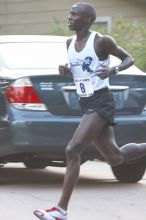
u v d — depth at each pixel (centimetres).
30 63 2095
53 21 4141
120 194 2012
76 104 1997
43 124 1955
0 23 4422
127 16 3844
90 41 1571
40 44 2206
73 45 1597
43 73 1981
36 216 1616
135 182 2238
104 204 1870
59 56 2150
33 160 2164
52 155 2005
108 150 1638
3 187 2091
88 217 1719
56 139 1967
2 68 2075
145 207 1845
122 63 1571
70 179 1559
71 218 1705
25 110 1967
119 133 2022
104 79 1573
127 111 2053
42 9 4206
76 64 1591
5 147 1981
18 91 1973
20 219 1678
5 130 1970
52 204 1850
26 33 4303
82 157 2022
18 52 2150
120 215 1747
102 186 2152
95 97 1588
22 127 1947
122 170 2217
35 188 2081
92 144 1964
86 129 1574
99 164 2725
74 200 1911
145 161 2170
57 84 1989
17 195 1959
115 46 1569
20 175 2392
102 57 1580
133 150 1669
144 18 3781
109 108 1596
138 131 2048
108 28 3884
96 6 3962
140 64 3056
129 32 3266
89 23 1584
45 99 1980
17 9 4341
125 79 2055
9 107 1973
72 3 4056
